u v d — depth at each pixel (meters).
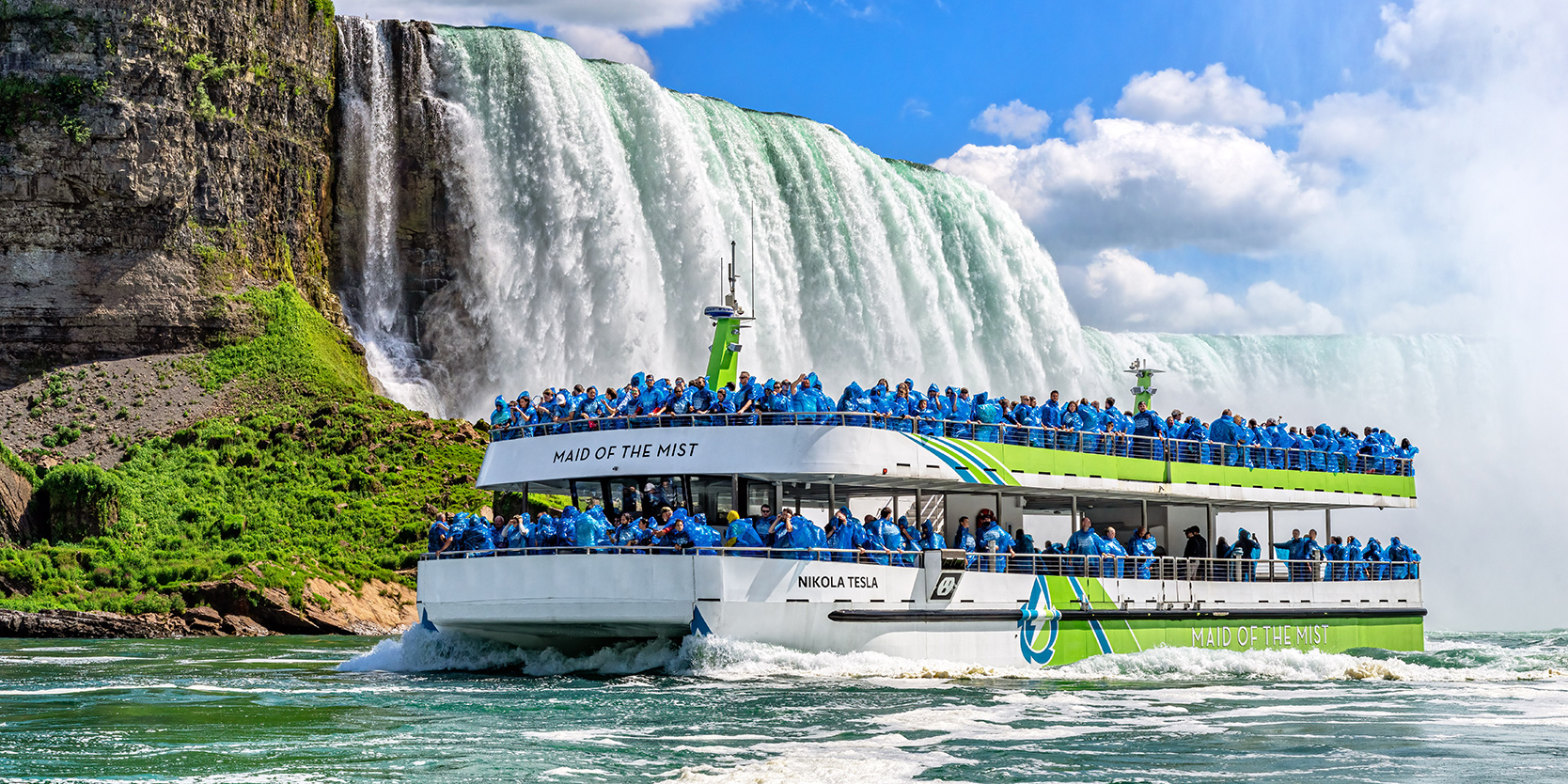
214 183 88.00
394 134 95.38
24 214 83.69
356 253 94.81
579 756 22.98
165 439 79.06
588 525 31.23
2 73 84.19
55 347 83.94
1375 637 41.84
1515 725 27.91
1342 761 23.84
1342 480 41.41
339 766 22.20
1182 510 39.97
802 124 106.38
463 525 33.75
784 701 28.31
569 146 96.44
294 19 92.69
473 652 35.25
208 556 67.00
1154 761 23.53
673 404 32.88
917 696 29.45
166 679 34.19
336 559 67.75
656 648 33.62
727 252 97.50
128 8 85.19
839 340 100.44
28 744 24.12
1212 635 37.59
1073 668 34.97
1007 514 37.34
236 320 86.94
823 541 31.55
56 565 63.62
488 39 98.31
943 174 112.81
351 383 86.75
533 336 94.50
